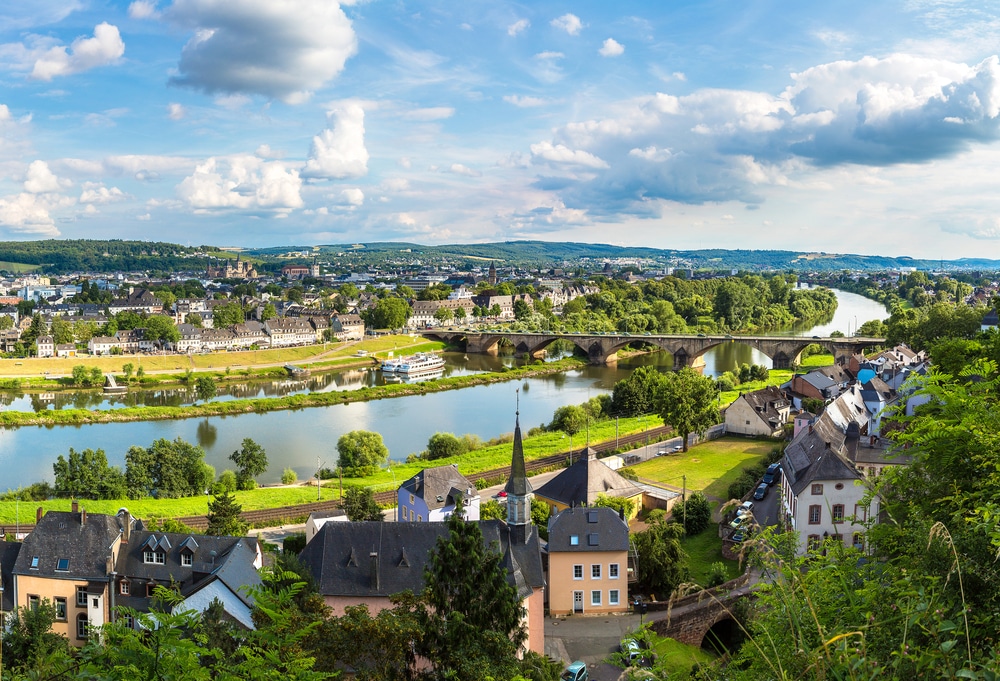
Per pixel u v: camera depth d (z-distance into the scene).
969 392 33.56
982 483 27.34
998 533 20.91
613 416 191.50
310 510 120.38
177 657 26.09
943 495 29.44
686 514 105.50
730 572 89.12
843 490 89.81
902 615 19.81
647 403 193.00
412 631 44.59
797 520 90.44
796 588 23.22
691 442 158.00
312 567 76.81
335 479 143.88
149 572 75.75
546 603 84.50
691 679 24.62
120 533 78.00
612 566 84.31
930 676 18.20
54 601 76.31
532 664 45.91
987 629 19.91
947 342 81.56
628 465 141.12
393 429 193.38
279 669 27.88
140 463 135.88
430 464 148.12
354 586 74.62
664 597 86.25
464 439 163.38
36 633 58.31
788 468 101.62
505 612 50.56
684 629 74.06
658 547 87.44
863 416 141.88
